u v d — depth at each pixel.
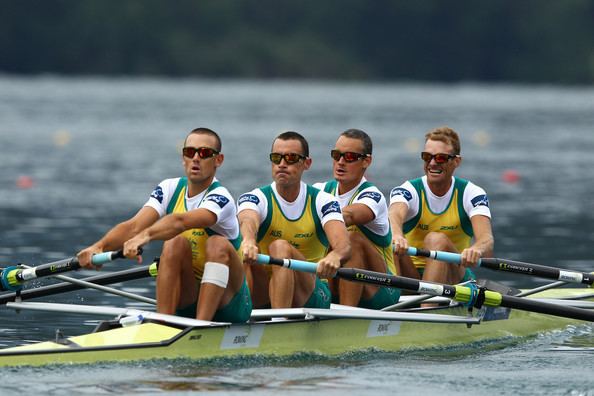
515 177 119.75
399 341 41.19
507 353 40.84
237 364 36.06
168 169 125.25
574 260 63.56
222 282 36.59
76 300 50.56
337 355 38.78
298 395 32.19
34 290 41.25
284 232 40.59
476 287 41.22
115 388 32.12
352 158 43.06
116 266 60.94
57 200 93.00
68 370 33.66
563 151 165.75
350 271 39.28
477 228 45.84
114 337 35.12
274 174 40.25
